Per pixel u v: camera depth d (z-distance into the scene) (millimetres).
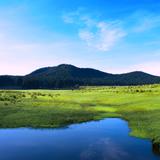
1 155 39375
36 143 46094
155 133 48219
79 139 48594
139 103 91750
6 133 54375
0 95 113188
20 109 79500
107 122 66750
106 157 37750
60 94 156000
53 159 37219
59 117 70125
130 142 45750
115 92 157125
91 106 96062
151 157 37375
